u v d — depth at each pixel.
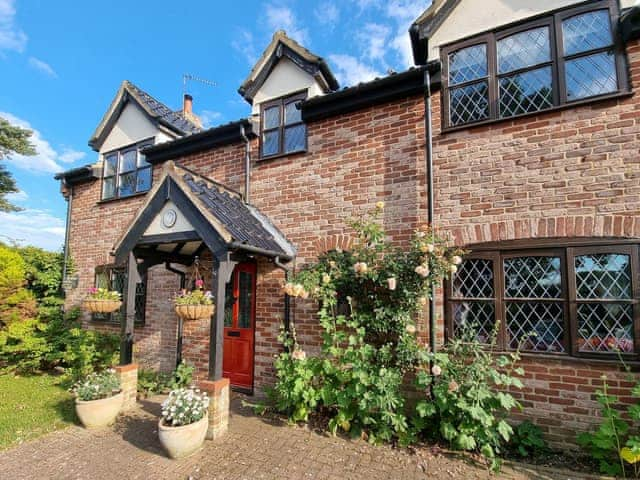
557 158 3.78
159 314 6.62
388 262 4.15
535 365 3.65
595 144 3.62
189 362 6.13
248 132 6.02
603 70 3.71
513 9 4.19
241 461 3.33
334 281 4.42
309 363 4.28
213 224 4.01
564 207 3.69
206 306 3.94
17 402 5.13
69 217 8.79
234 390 5.55
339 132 5.24
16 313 7.14
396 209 4.67
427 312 4.24
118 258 4.77
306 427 4.09
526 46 4.15
